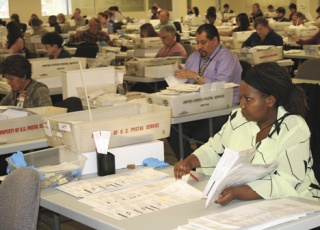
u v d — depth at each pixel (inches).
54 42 218.1
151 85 211.9
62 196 75.7
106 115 98.3
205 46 157.8
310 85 97.1
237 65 159.0
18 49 311.9
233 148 79.9
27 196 63.5
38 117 115.3
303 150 73.4
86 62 208.1
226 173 64.7
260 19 259.6
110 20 509.0
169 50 234.7
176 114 132.1
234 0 822.5
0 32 397.4
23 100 141.6
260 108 73.8
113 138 87.7
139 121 89.9
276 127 74.9
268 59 223.8
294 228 61.4
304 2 551.8
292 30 308.0
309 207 65.7
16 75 140.8
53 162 88.4
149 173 84.0
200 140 152.5
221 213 64.5
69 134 85.5
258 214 63.4
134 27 459.5
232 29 397.4
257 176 69.8
